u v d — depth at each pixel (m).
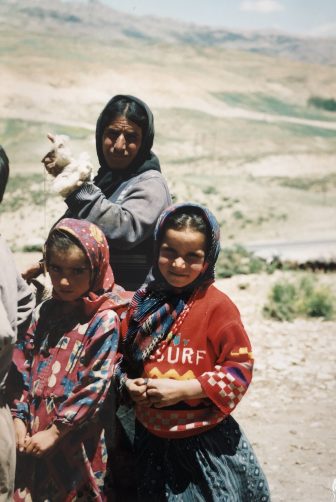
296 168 35.97
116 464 2.90
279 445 4.94
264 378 6.54
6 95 31.06
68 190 3.02
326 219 26.61
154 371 2.76
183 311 2.77
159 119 40.47
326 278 12.59
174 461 2.77
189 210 2.79
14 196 17.91
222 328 2.74
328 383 6.43
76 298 2.82
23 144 25.17
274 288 9.93
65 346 2.82
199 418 2.76
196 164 35.00
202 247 2.74
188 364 2.75
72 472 2.82
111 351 2.79
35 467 2.84
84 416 2.75
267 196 30.66
